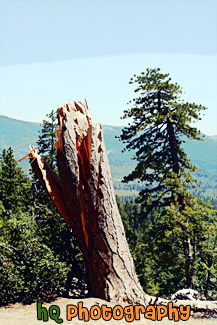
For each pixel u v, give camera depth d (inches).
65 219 627.5
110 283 554.3
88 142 604.4
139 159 1066.7
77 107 655.1
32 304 554.3
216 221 998.4
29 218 671.1
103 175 593.9
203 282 1021.2
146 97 1068.5
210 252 930.1
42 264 582.2
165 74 1052.5
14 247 615.8
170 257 941.8
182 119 986.7
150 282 1432.1
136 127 1041.5
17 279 565.0
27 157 626.2
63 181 611.2
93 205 583.2
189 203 962.7
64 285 691.4
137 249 1194.6
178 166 1023.0
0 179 1590.8
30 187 1513.3
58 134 628.7
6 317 493.4
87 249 593.3
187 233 904.9
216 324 485.1
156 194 1010.7
